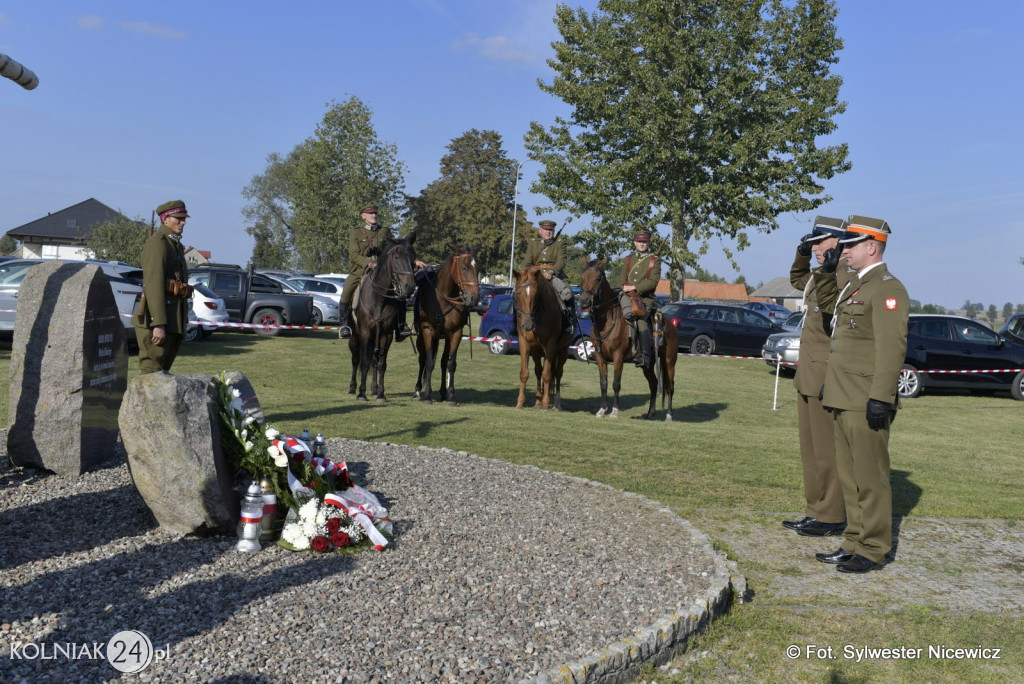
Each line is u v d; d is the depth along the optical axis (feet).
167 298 24.36
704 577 17.30
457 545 17.63
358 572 15.58
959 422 51.37
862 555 19.53
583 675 12.59
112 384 22.94
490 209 238.48
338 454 25.04
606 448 31.27
